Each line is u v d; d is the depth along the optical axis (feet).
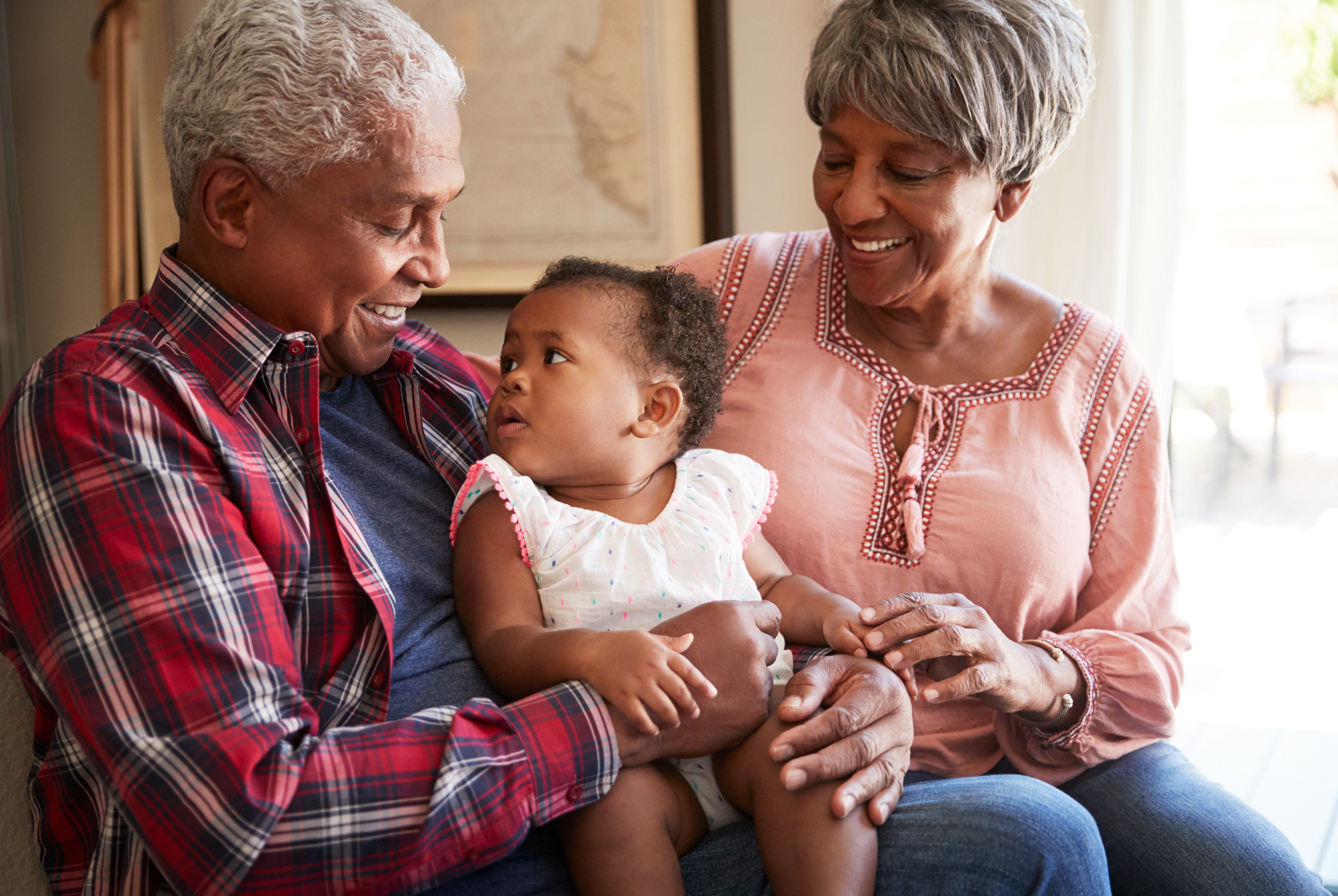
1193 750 7.99
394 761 2.85
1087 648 4.15
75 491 2.80
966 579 4.22
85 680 2.73
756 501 4.04
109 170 8.41
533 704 3.07
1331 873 6.77
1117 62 6.70
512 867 3.19
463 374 4.35
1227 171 8.02
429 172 3.28
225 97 3.12
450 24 8.05
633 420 3.79
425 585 3.64
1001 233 5.18
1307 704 8.33
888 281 4.23
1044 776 4.20
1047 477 4.34
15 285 8.82
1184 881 3.80
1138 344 7.07
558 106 8.04
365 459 3.72
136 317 3.36
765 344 4.67
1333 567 8.48
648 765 3.28
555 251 8.20
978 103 3.85
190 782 2.66
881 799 3.18
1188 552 8.68
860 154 4.07
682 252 8.04
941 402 4.46
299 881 2.72
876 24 3.90
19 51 8.79
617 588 3.55
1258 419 8.40
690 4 7.76
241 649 2.84
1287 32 7.65
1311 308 8.09
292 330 3.39
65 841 3.29
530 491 3.65
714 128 7.69
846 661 3.47
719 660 3.24
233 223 3.25
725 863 3.29
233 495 3.08
